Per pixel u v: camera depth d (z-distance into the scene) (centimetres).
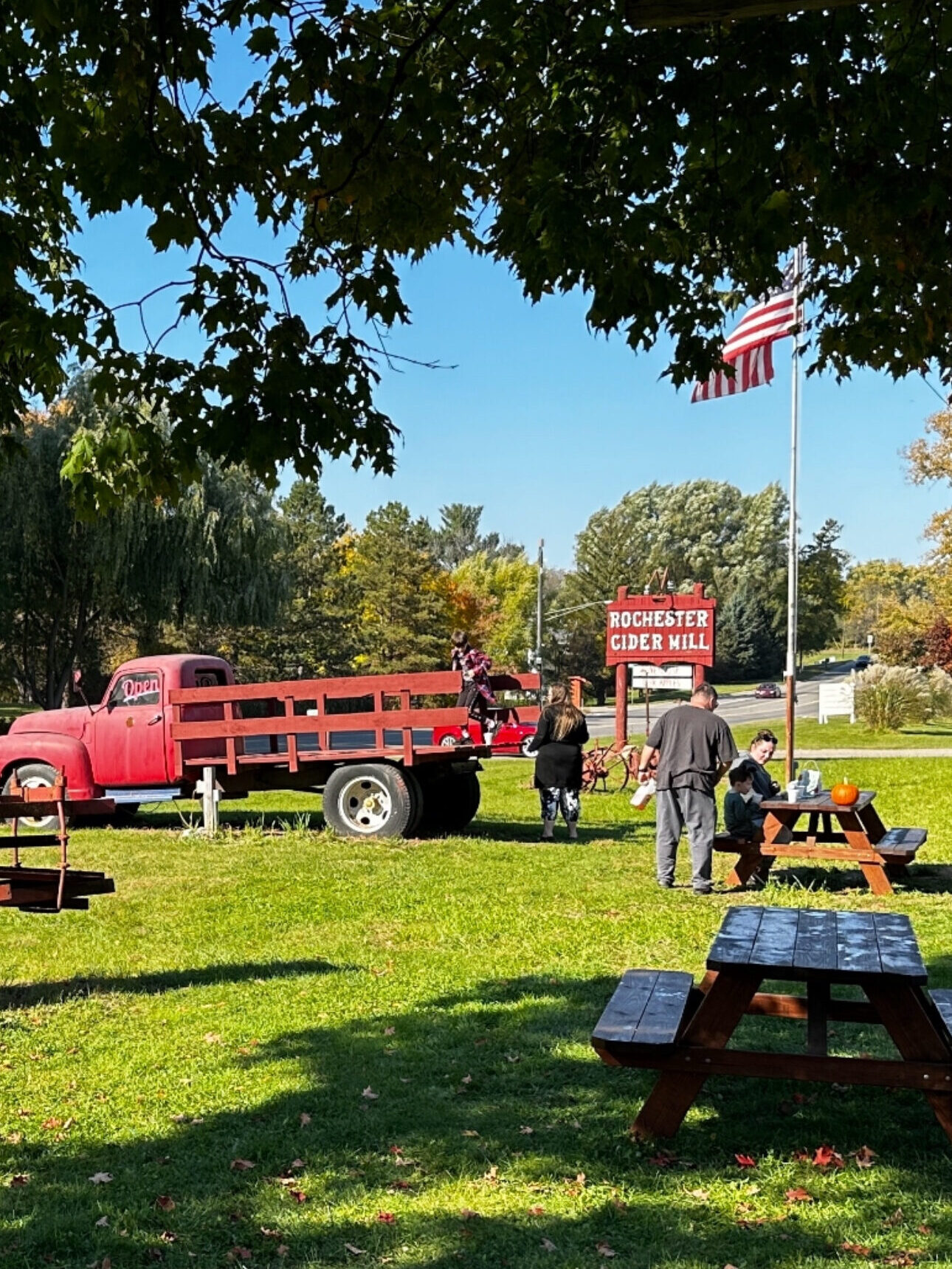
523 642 9681
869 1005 518
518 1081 559
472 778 1603
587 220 617
